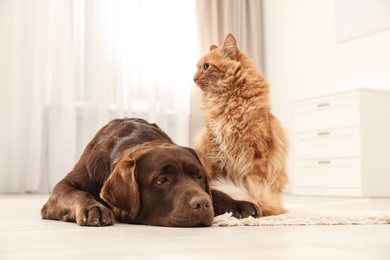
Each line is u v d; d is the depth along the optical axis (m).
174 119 4.43
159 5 4.40
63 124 3.94
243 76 1.81
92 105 4.07
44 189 3.94
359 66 3.87
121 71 4.18
